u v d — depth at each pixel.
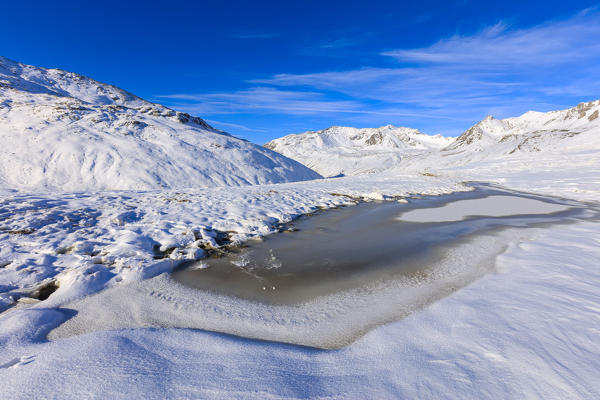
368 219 10.07
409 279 4.75
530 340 2.67
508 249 6.07
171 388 2.18
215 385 2.22
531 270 4.67
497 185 21.86
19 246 5.84
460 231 8.09
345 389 2.19
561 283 4.04
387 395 2.11
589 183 18.59
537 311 3.23
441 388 2.15
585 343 2.59
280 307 3.87
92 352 2.62
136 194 13.32
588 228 7.86
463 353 2.55
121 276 4.73
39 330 3.12
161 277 4.90
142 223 8.27
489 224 8.92
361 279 4.82
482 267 5.10
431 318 3.27
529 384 2.13
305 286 4.58
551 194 16.44
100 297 4.08
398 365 2.46
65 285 4.25
